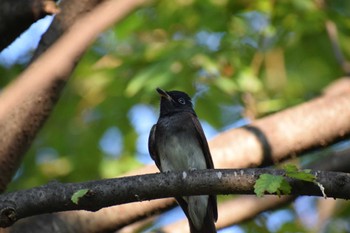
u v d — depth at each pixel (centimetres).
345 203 1288
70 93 1362
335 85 996
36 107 789
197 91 1264
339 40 1312
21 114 792
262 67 1352
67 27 796
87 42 528
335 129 905
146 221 1047
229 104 1334
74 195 643
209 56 1206
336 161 934
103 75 1298
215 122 1337
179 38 1288
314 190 647
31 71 519
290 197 942
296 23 1250
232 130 917
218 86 1209
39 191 656
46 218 840
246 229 1240
